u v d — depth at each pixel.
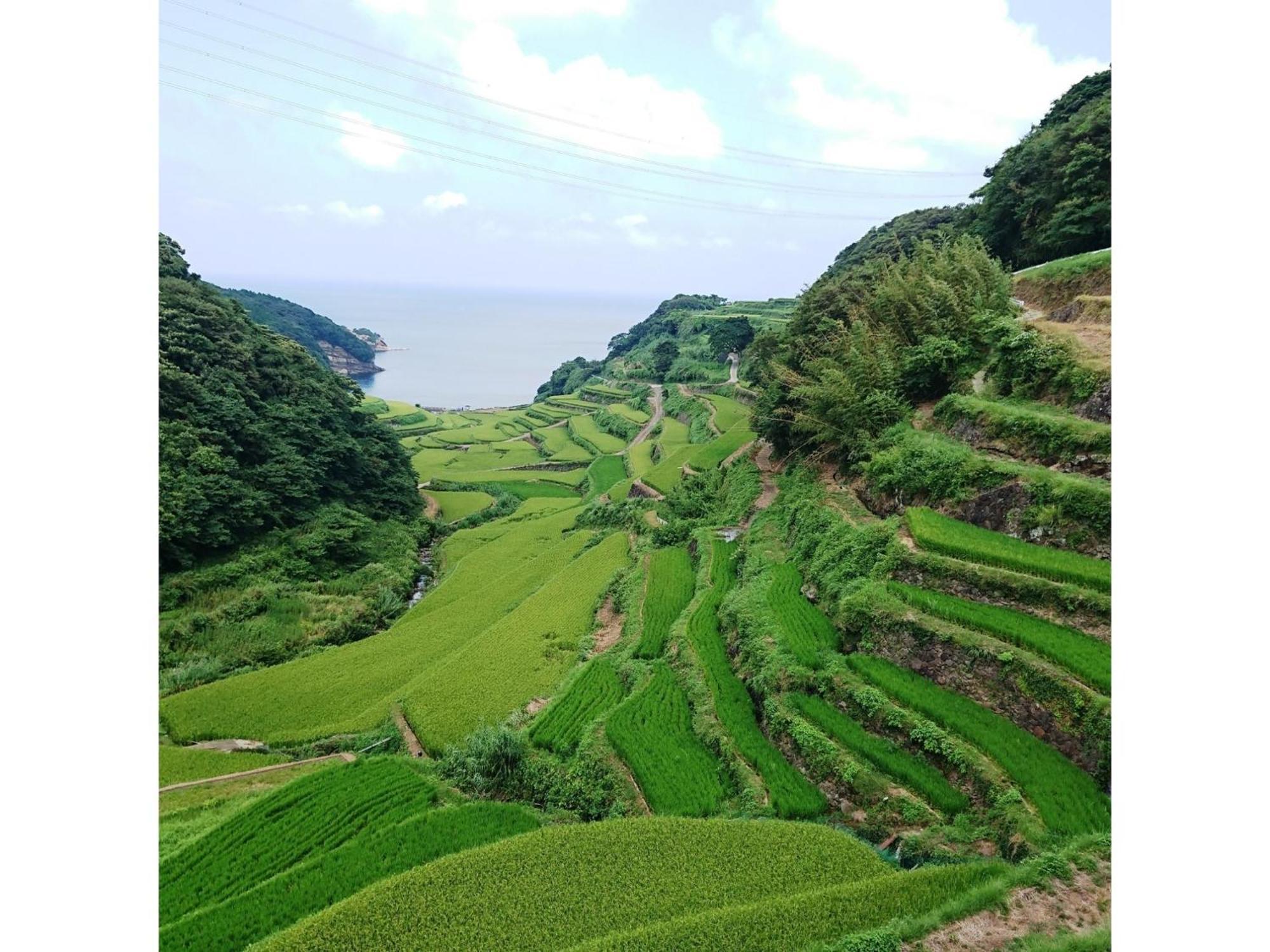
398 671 31.88
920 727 17.84
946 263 33.88
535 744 22.81
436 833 18.75
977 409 26.48
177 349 44.72
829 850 16.00
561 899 15.00
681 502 44.25
